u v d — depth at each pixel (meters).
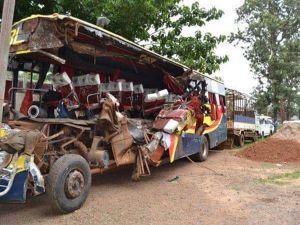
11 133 5.66
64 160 6.21
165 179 9.41
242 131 19.77
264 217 6.30
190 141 10.91
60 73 7.57
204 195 7.75
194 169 11.00
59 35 6.53
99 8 11.83
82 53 7.91
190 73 10.76
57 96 7.50
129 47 7.96
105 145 7.81
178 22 16.22
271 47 44.44
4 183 5.45
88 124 7.53
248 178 9.66
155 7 13.68
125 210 6.54
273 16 43.91
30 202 6.95
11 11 5.46
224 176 9.89
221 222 5.99
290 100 48.31
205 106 11.80
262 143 15.27
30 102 7.21
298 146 14.89
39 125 6.71
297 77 44.56
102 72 9.14
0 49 5.41
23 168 5.54
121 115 7.97
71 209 6.28
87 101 7.92
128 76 10.20
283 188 8.53
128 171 10.18
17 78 7.36
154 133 8.95
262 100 44.72
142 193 7.84
